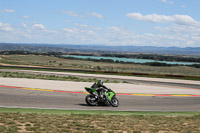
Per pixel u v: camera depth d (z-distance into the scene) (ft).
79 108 44.91
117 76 160.56
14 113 34.60
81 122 30.60
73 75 152.76
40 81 93.81
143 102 58.23
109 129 27.37
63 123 29.35
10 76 111.55
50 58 495.41
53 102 50.11
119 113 41.98
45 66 265.13
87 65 333.62
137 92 76.48
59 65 301.43
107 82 105.09
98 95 48.11
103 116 36.42
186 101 64.54
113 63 401.70
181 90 90.22
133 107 50.44
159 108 51.37
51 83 88.53
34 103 47.52
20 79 98.02
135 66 326.24
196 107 55.72
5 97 52.39
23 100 50.19
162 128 29.22
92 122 31.04
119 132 26.13
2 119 28.99
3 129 24.08
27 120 29.50
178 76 168.45
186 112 47.93
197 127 30.78
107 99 48.39
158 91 82.58
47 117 32.86
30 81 91.71
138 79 141.69
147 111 46.50
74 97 59.16
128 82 113.70
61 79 110.22
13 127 25.31
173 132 27.37
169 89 91.25
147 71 219.00
